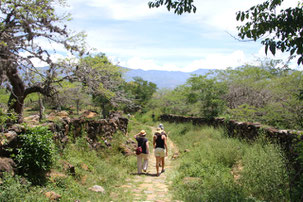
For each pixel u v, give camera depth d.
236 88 16.84
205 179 6.82
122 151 11.02
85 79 9.03
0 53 6.94
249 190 5.74
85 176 6.91
